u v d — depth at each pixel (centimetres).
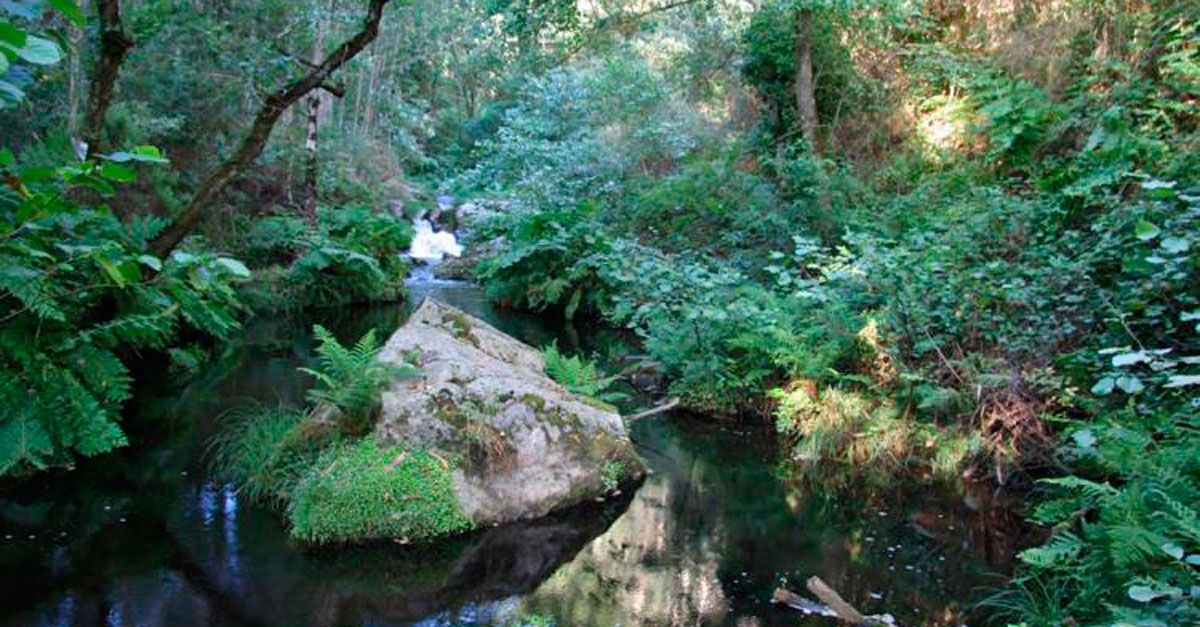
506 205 1752
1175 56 839
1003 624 353
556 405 516
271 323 1075
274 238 1270
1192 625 252
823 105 1285
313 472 465
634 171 1564
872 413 591
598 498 507
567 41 1373
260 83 695
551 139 1945
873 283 652
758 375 655
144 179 1024
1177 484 322
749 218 1091
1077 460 468
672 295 799
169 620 352
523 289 1230
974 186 888
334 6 1394
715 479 545
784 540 448
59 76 851
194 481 516
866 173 1150
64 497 485
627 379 807
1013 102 995
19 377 505
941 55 1172
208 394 716
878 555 430
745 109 1524
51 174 244
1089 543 334
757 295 744
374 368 496
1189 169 627
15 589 374
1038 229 685
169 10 1043
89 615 354
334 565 410
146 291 557
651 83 1662
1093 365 501
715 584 396
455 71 2889
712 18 1545
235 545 428
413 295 1345
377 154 2084
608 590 389
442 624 355
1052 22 1058
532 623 354
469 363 527
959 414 545
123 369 555
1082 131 913
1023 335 540
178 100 1216
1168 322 466
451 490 454
